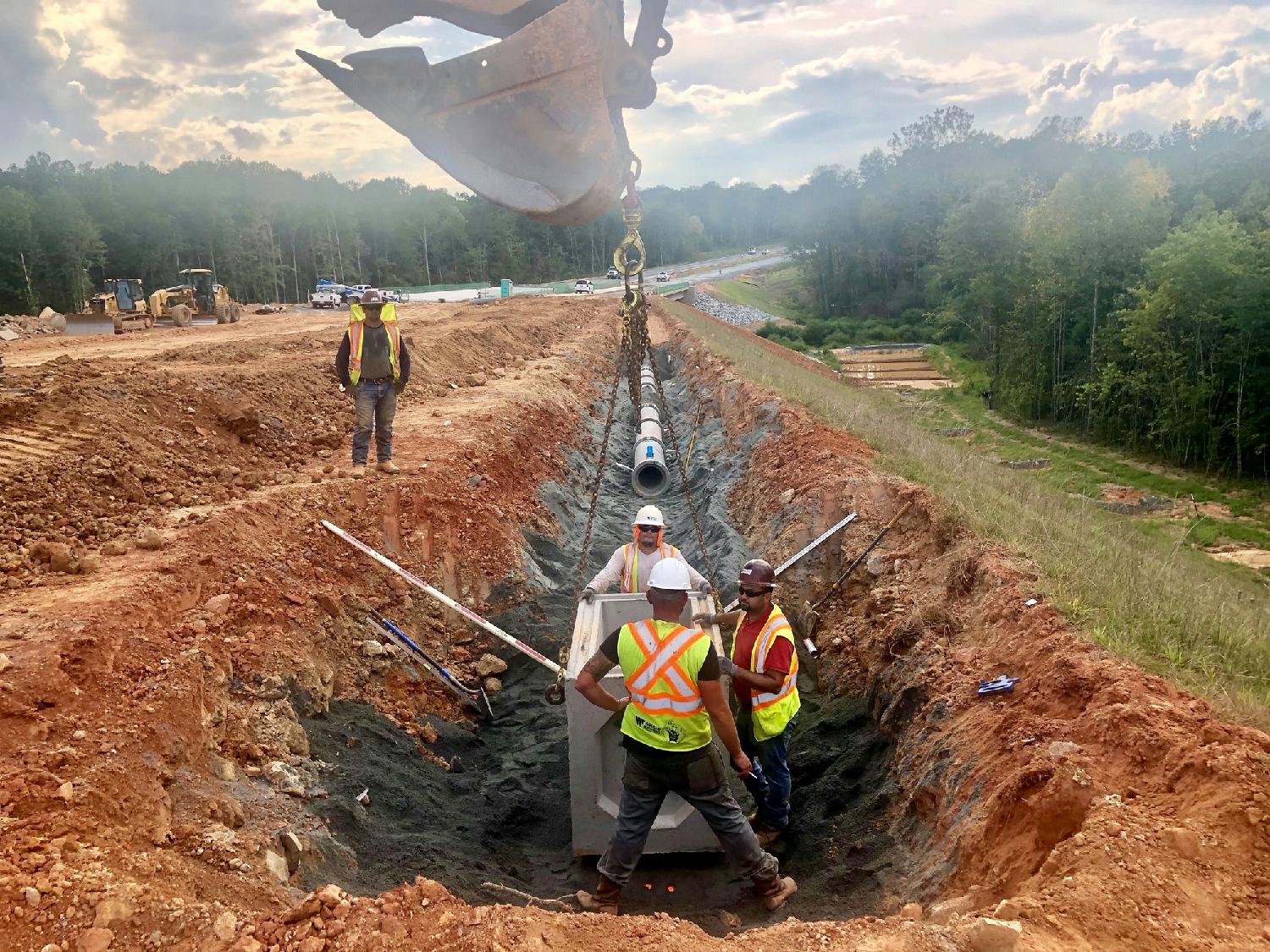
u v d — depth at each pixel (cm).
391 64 317
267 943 327
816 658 818
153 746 439
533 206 330
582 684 464
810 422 1239
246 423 1000
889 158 9438
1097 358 3089
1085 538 765
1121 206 3275
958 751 511
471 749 700
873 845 536
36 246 6009
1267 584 1384
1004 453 2858
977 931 303
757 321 7881
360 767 579
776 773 563
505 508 1059
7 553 594
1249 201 3572
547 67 310
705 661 445
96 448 777
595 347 2669
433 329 2084
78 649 466
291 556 722
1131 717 422
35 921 308
